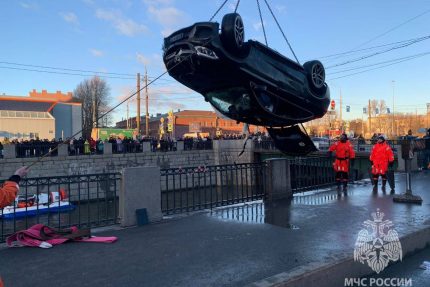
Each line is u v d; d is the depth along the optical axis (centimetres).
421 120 9369
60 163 3300
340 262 514
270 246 608
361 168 2592
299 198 1105
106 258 569
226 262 534
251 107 768
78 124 7044
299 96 819
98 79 8319
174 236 694
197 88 769
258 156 4238
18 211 1666
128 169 800
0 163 2997
